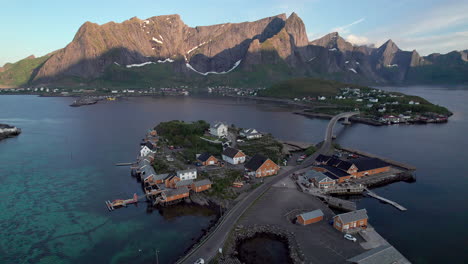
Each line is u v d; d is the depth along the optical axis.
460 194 85.31
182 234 64.81
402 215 72.62
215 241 57.91
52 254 58.69
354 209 72.69
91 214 74.62
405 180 96.88
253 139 142.38
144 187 90.81
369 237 59.69
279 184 87.00
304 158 114.12
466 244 60.53
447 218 71.25
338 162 98.62
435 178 98.31
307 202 75.38
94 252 59.16
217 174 93.44
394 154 127.94
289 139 161.12
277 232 61.84
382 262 49.56
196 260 52.12
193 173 90.25
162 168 102.44
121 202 79.25
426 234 64.19
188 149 121.94
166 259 56.25
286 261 53.47
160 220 71.31
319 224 64.69
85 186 92.94
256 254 55.47
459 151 132.12
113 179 99.00
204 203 78.19
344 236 59.44
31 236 64.94
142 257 57.09
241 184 84.88
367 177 94.38
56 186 92.81
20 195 86.00
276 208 72.12
